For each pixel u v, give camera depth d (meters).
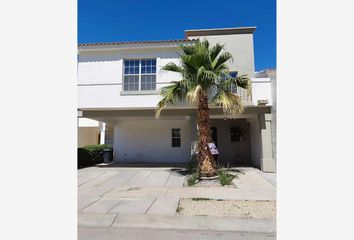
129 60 12.11
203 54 9.34
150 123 16.70
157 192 8.00
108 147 17.92
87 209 6.14
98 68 11.92
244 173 11.58
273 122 11.76
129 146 16.62
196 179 9.69
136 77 11.97
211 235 4.62
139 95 11.62
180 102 11.54
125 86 11.95
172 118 14.30
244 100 11.70
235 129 16.08
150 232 4.76
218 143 16.12
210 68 9.62
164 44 11.75
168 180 10.14
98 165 15.06
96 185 9.28
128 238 4.46
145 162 16.36
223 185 8.94
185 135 16.38
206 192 7.95
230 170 12.45
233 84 10.61
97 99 11.74
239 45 15.17
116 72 11.85
